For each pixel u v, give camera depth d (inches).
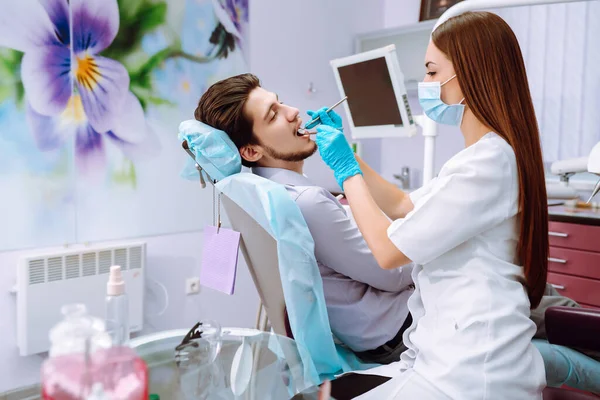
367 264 48.8
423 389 37.8
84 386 23.7
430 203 39.1
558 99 112.0
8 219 81.4
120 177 94.3
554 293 61.3
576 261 90.5
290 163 55.2
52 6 83.1
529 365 38.1
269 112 52.7
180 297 105.3
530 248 39.6
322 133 47.2
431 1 130.2
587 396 39.1
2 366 82.3
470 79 40.9
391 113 86.8
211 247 48.8
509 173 39.2
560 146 112.7
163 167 100.4
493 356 36.9
